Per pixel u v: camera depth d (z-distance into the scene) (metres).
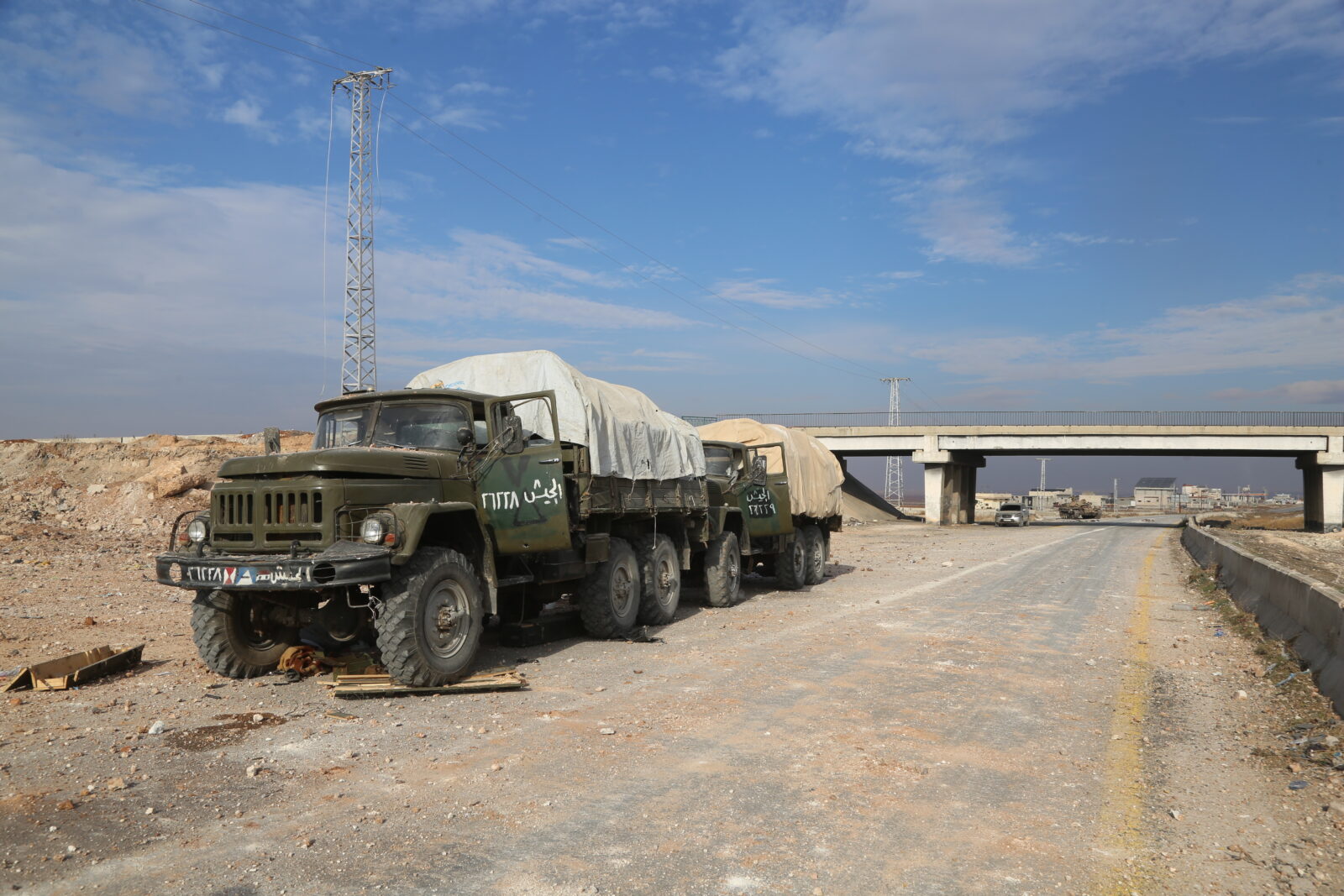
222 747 5.64
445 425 8.74
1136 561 23.97
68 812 4.47
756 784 5.02
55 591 12.77
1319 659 7.71
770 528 14.73
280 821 4.39
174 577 8.42
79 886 3.64
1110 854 4.10
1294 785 5.00
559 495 8.85
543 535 8.76
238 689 7.31
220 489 7.57
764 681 7.80
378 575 6.91
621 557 10.37
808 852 4.07
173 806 4.58
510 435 8.82
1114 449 63.84
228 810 4.53
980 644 9.80
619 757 5.50
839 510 18.20
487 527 8.52
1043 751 5.77
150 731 5.95
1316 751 5.63
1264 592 11.30
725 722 6.38
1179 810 4.68
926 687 7.61
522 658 8.98
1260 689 7.62
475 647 7.75
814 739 5.96
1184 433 61.50
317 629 8.25
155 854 3.98
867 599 14.34
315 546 7.12
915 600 14.16
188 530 7.73
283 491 7.28
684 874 3.82
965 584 16.92
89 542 19.19
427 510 7.45
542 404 10.06
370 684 7.25
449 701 6.99
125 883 3.68
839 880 3.78
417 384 10.57
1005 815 4.59
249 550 7.37
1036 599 14.31
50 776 5.01
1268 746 5.89
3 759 5.30
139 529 21.84
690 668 8.43
